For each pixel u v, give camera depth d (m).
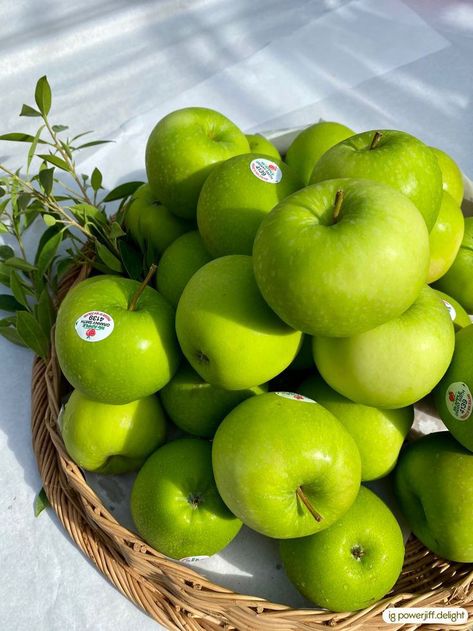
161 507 0.31
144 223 0.41
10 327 0.45
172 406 0.34
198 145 0.36
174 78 0.65
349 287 0.24
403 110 0.63
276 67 0.67
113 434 0.33
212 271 0.29
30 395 0.43
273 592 0.34
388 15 0.72
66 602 0.35
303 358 0.34
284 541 0.32
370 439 0.32
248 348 0.28
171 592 0.33
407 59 0.68
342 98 0.64
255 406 0.28
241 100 0.64
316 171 0.32
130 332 0.30
